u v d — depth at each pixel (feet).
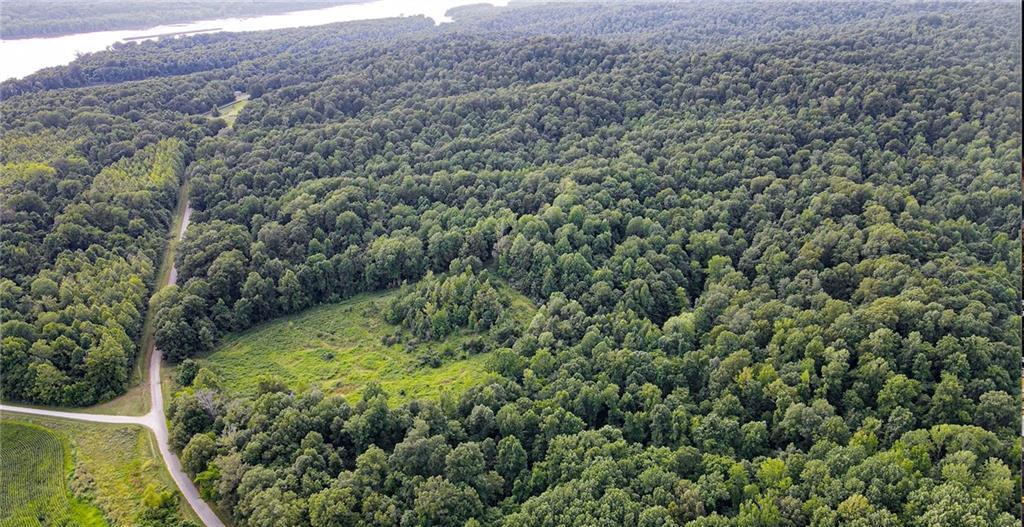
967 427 265.54
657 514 257.96
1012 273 381.81
